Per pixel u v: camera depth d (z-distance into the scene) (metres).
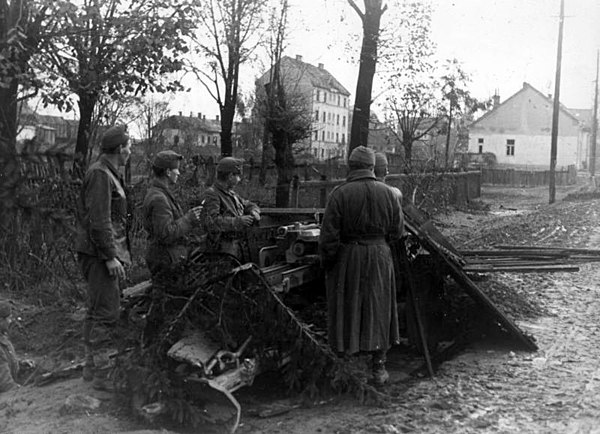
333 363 5.48
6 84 7.06
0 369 5.66
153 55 10.34
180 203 11.53
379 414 5.30
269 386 5.79
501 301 8.70
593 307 9.23
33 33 8.80
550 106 75.94
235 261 6.06
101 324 5.73
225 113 19.09
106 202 5.40
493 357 6.93
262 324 5.42
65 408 5.03
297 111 16.25
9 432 4.66
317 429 4.97
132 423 4.81
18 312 7.47
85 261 5.56
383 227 5.90
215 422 4.80
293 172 16.14
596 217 23.94
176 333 5.16
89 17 9.40
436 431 4.98
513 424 5.14
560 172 57.59
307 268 6.70
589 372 6.45
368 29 17.42
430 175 21.80
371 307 5.82
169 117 23.50
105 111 11.20
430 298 7.17
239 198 6.89
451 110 26.23
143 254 10.70
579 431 5.01
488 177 56.25
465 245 15.05
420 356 6.92
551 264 7.93
